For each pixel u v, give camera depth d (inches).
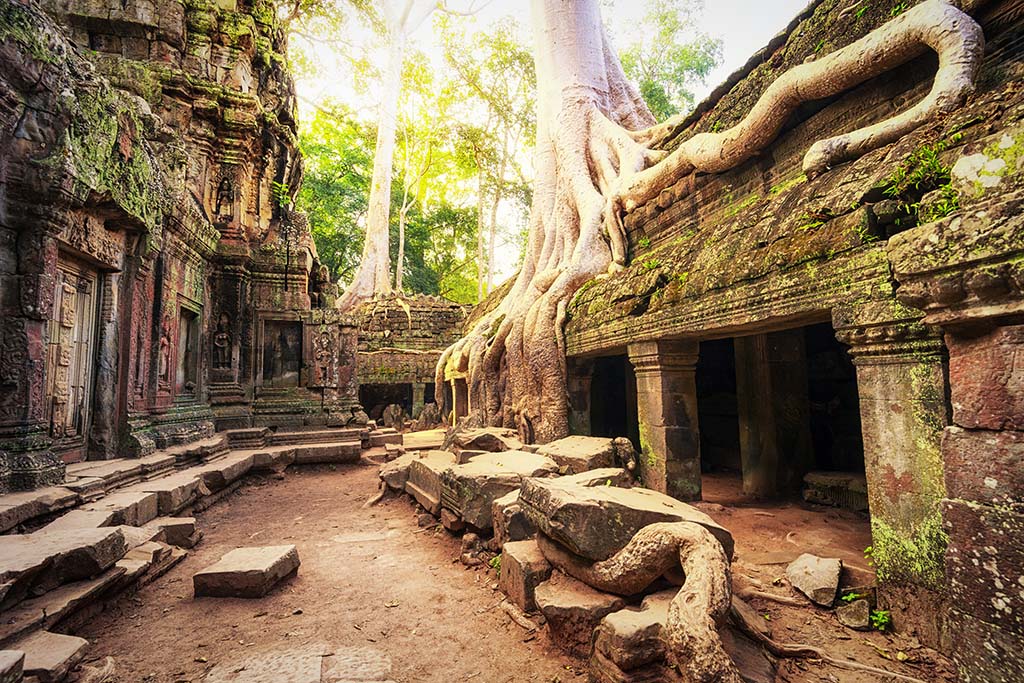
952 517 91.8
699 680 93.2
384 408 797.9
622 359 470.6
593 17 514.3
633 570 130.1
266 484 384.5
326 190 1113.4
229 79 506.3
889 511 131.9
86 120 246.4
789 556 177.8
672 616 106.2
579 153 465.7
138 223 303.4
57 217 230.8
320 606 167.6
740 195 274.1
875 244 135.0
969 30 152.7
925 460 122.3
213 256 466.9
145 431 320.5
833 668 115.5
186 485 268.1
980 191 92.4
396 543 238.5
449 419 682.8
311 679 123.0
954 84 149.8
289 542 241.1
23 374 217.3
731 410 376.5
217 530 262.4
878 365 136.6
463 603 169.0
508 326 447.8
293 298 521.3
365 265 998.4
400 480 329.4
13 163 218.8
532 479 181.5
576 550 144.3
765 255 174.1
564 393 363.9
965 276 85.9
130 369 307.4
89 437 284.2
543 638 141.2
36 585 140.9
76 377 275.0
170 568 201.0
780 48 262.5
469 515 218.7
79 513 194.2
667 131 404.8
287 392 510.0
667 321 231.8
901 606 127.3
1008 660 80.4
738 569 169.6
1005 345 85.1
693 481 245.6
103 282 295.6
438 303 914.7
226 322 479.5
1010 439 83.5
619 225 384.8
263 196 566.3
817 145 187.5
